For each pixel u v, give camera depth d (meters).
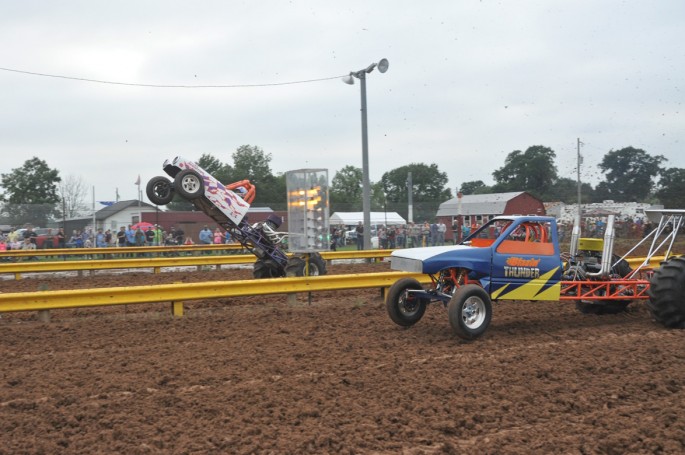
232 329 10.97
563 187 62.66
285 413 6.48
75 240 27.67
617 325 11.01
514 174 64.44
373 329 10.86
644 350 8.93
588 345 9.35
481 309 9.89
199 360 8.68
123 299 11.52
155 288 11.73
